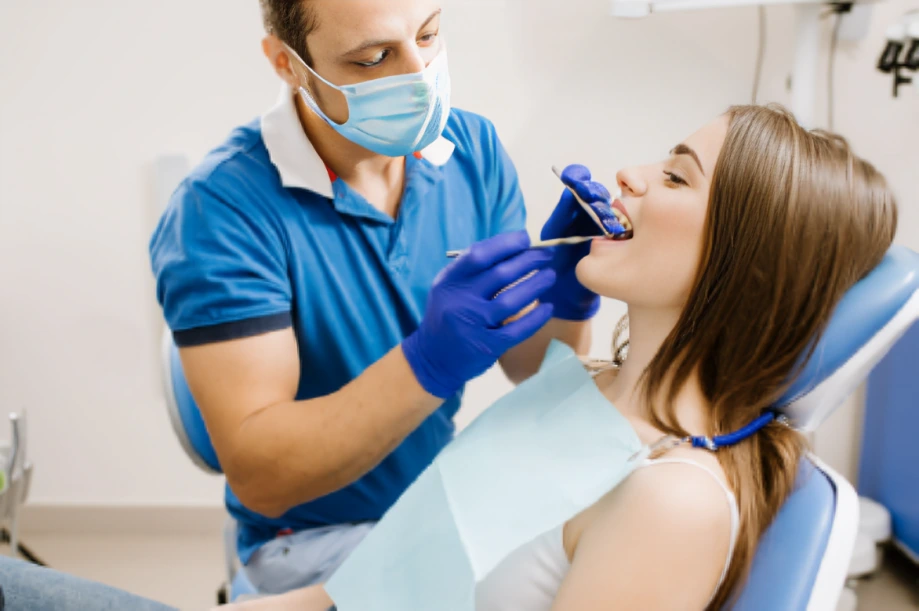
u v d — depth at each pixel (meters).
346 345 1.23
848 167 0.87
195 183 1.11
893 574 2.24
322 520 1.30
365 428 1.00
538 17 2.04
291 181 1.14
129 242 2.27
